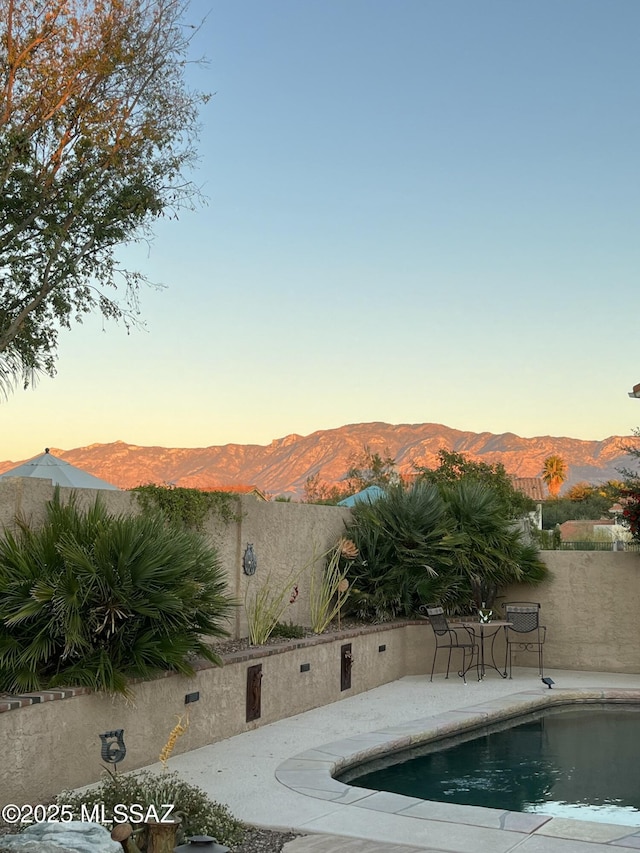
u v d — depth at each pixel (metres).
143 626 9.09
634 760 9.89
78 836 5.25
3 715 7.18
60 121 15.59
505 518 16.94
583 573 16.53
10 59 15.22
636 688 13.91
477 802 8.23
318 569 15.36
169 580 8.95
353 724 11.16
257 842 6.60
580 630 16.45
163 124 16.28
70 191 15.46
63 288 16.48
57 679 8.15
